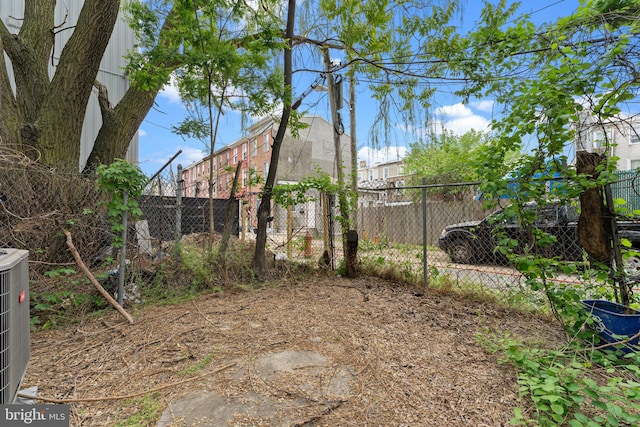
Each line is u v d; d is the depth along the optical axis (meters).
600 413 1.60
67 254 3.34
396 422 1.58
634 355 1.92
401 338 2.62
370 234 7.44
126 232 3.41
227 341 2.58
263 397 1.81
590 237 2.52
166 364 2.20
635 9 2.28
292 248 6.17
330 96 5.93
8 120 4.05
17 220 3.01
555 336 2.58
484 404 1.72
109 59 7.66
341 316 3.16
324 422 1.59
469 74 4.41
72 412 1.66
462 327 2.85
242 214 6.77
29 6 4.61
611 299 2.56
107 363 2.21
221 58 4.07
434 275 4.20
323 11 5.24
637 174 2.46
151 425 1.57
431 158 11.79
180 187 4.56
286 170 18.33
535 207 2.67
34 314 2.96
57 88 4.33
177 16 4.11
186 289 3.99
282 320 3.06
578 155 2.51
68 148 4.36
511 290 3.37
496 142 2.78
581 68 2.19
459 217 6.96
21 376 1.33
